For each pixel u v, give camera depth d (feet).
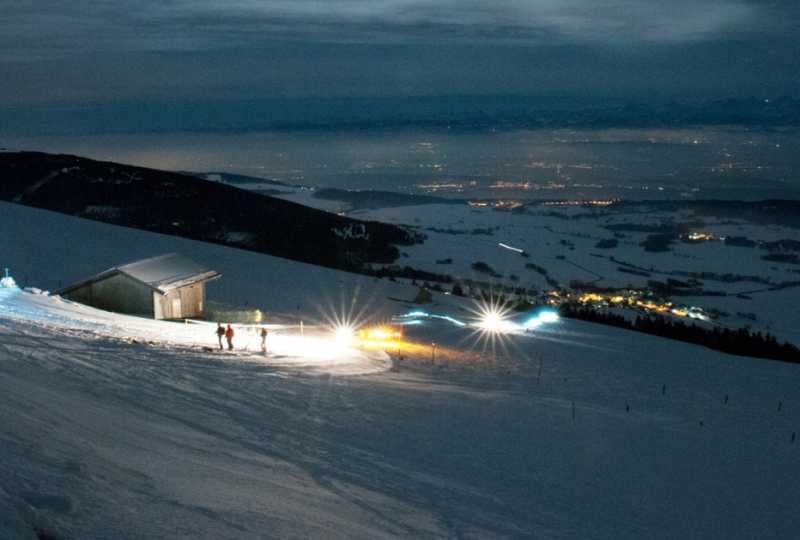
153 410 39.37
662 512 36.96
